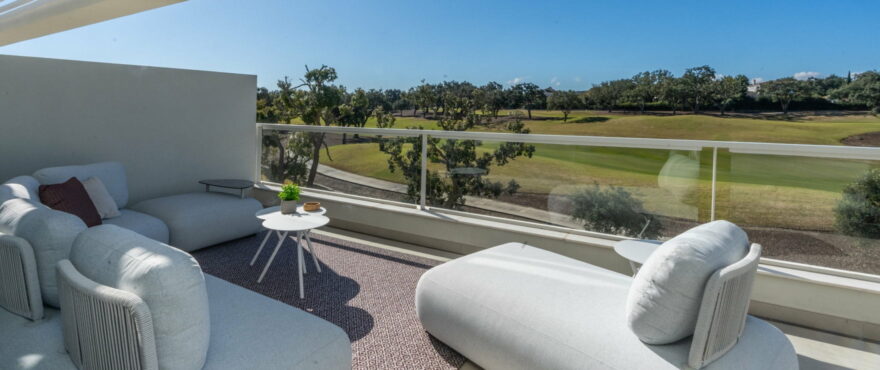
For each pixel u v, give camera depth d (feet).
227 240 12.53
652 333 5.00
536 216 11.94
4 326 5.08
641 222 10.61
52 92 12.28
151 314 3.78
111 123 13.47
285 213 10.65
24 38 9.42
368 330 7.89
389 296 9.41
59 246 5.20
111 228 4.62
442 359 7.02
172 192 15.08
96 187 10.65
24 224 5.39
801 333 8.33
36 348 4.71
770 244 9.23
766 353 5.20
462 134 12.78
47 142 12.30
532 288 6.59
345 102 29.48
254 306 5.77
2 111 11.51
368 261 11.68
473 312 6.52
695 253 4.81
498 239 12.11
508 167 12.23
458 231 12.69
